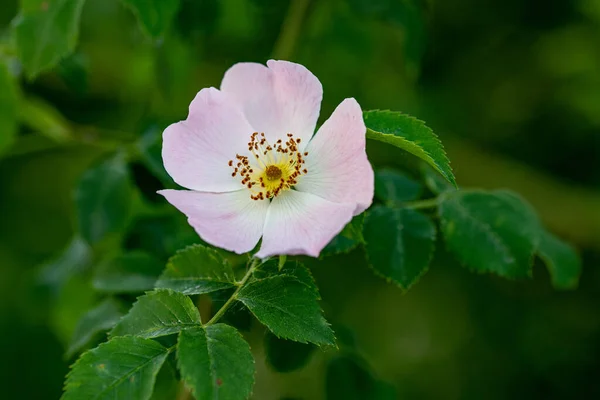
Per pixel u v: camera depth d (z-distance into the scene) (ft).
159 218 1.59
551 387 2.18
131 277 1.46
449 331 2.21
